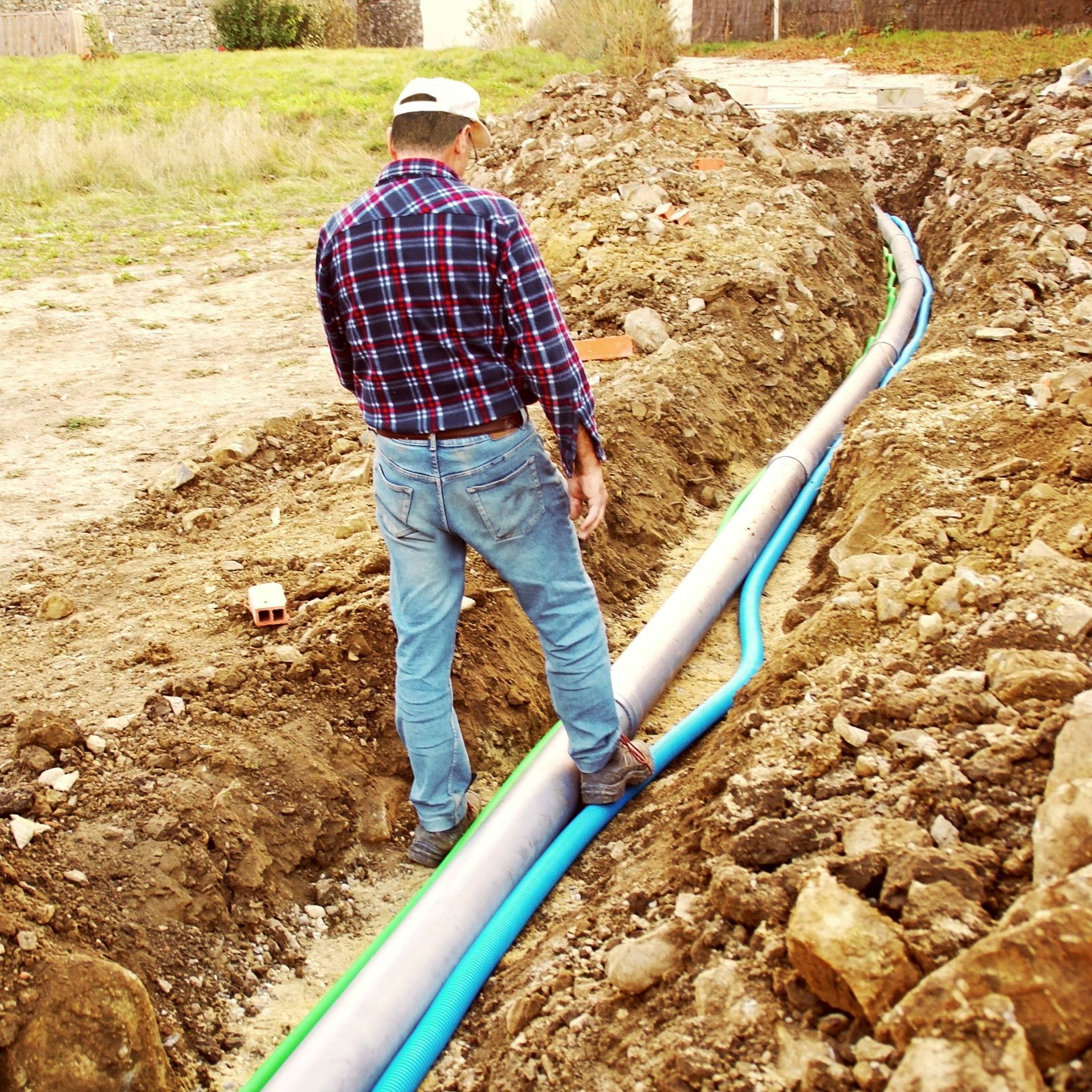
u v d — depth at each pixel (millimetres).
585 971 2633
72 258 10375
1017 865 2207
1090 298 7043
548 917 3143
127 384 7059
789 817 2660
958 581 3307
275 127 14922
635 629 4734
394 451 2805
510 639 4219
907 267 9422
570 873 3297
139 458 5742
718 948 2404
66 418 6395
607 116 10820
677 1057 2162
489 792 3697
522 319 2650
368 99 16469
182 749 3320
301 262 10086
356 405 6473
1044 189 9445
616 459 5438
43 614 4160
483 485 2789
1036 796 2375
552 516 2949
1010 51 16938
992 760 2471
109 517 5055
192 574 4469
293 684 3684
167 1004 2773
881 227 10570
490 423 2756
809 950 2111
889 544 4051
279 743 3453
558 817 3381
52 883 2826
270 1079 2590
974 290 7938
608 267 7680
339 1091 2535
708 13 21422
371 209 2639
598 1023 2436
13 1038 2467
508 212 2633
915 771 2570
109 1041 2537
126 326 8352
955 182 10633
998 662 2826
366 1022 2664
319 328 8133
